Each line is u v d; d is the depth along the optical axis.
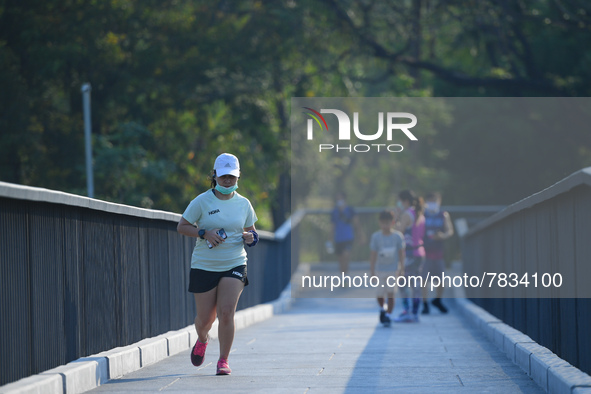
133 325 17.47
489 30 61.25
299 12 56.81
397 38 60.16
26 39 49.66
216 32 55.62
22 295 11.98
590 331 12.67
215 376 15.59
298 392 13.66
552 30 65.69
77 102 53.50
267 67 56.28
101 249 15.48
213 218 15.77
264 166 66.44
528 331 19.08
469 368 16.86
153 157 57.50
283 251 46.41
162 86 53.50
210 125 63.41
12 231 11.70
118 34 53.94
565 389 12.16
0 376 11.27
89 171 47.97
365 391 13.77
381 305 29.28
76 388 13.09
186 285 22.39
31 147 51.25
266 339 24.02
